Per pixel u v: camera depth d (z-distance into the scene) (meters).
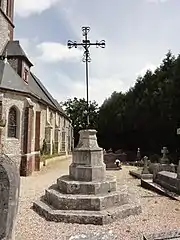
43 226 7.05
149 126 34.66
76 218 7.32
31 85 29.84
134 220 7.47
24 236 6.26
